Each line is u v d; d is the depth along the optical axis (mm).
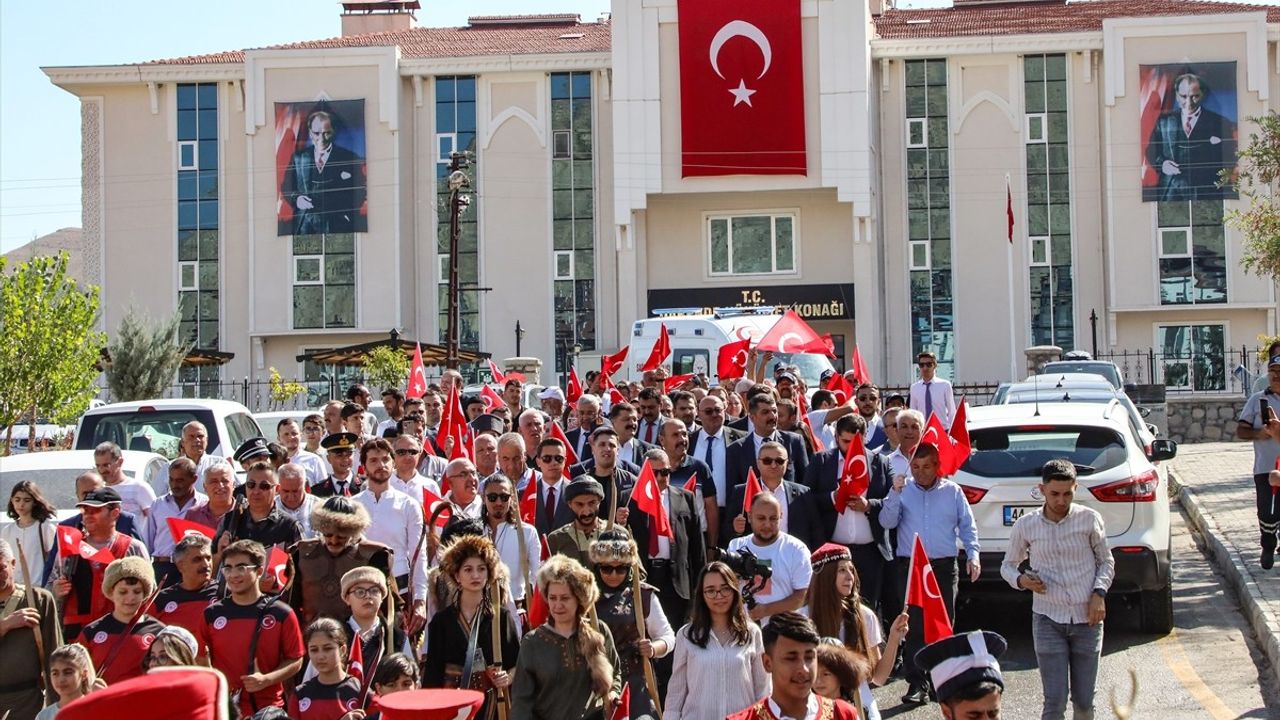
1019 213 47688
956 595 11008
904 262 48125
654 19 46844
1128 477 11555
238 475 15508
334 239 49031
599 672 7098
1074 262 47500
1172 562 15688
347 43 52312
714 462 11992
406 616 9914
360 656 7961
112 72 49281
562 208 49250
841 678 6172
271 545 9945
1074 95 47656
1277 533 13883
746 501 10523
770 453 10516
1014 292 47719
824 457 11172
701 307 47969
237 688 8211
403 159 49125
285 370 49781
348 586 8320
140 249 49812
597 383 20312
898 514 10672
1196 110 46500
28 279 30391
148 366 40594
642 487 9672
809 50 46438
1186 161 46562
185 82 49688
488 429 13891
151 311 49688
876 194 47656
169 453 15992
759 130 46281
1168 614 11938
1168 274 46656
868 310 46812
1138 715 9438
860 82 46031
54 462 13945
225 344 49500
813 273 47750
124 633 8359
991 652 4996
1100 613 8484
